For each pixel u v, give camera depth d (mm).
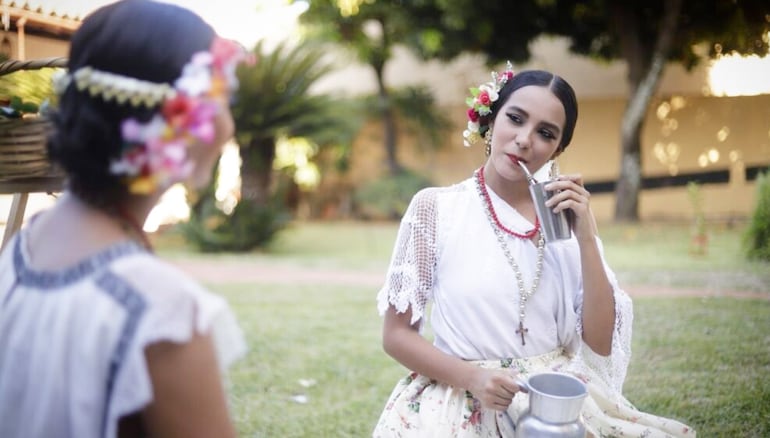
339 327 4906
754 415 2994
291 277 7312
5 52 3088
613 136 14359
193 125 954
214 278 7254
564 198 1852
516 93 1958
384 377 3768
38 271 1017
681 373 3568
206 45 1050
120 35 990
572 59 14633
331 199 15844
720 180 12625
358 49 14812
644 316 4805
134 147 957
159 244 10430
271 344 4438
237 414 3230
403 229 2072
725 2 9266
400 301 1948
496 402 1749
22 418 971
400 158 16359
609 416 2002
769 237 6984
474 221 2027
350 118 13680
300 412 3260
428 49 13633
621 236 9938
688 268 6805
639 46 11547
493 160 2012
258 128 10312
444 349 2029
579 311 2014
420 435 1863
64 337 940
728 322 4531
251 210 9977
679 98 13016
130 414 1026
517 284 1962
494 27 12625
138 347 910
